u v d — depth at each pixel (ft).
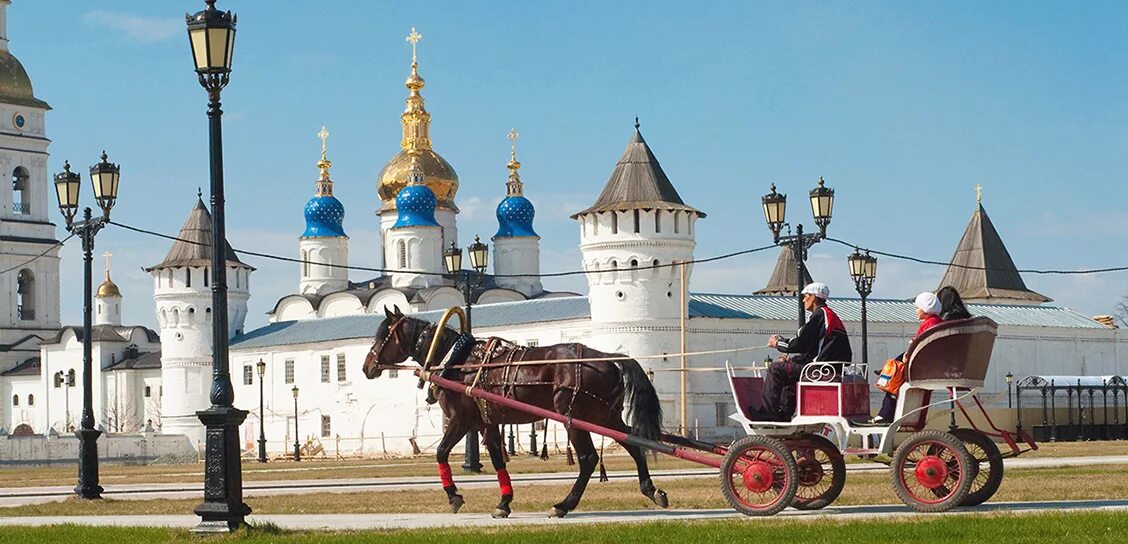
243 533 73.67
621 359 82.43
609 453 260.21
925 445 77.20
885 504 84.12
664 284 315.37
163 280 408.26
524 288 442.09
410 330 88.84
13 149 496.64
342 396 383.04
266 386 402.72
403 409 368.68
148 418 463.83
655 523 72.43
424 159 448.65
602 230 316.40
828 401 78.59
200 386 405.80
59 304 510.17
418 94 454.40
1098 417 369.71
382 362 89.10
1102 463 145.07
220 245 78.59
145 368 465.88
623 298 314.96
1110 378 340.18
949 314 79.92
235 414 76.79
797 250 153.79
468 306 193.06
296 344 394.52
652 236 312.50
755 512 77.97
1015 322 378.12
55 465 350.02
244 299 422.82
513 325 345.72
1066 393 367.86
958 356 76.54
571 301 348.18
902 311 372.38
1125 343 398.01
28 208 502.79
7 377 494.59
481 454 295.89
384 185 450.30
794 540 64.34
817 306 80.59
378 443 373.81
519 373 83.82
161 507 104.88
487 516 85.56
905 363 77.61
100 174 126.93
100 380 472.44
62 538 75.31
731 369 81.41
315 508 97.81
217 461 76.48
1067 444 261.44
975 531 65.10
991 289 411.54
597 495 102.47
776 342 81.00
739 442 78.95
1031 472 122.72
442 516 86.02
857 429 77.77
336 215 447.42
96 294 524.52
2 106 494.18
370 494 116.88
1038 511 73.41
